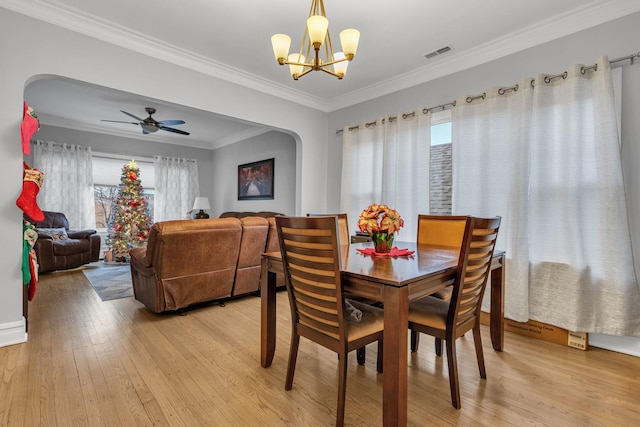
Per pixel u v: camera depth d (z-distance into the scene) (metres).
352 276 1.49
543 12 2.48
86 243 5.24
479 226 1.63
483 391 1.79
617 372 2.01
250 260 3.43
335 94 4.25
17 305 2.30
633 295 2.19
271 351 2.04
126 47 2.82
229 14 2.54
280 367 2.04
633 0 2.24
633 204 2.26
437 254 2.12
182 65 3.18
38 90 4.21
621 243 2.20
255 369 2.00
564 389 1.81
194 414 1.56
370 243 2.80
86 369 1.96
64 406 1.59
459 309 1.65
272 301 2.04
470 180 3.01
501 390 1.80
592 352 2.31
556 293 2.47
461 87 3.23
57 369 1.96
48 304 3.31
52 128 5.71
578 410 1.62
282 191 5.82
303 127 4.34
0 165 2.21
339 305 1.46
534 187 2.59
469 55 3.11
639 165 2.23
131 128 6.25
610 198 2.22
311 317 1.64
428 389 1.80
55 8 2.41
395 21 2.60
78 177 5.89
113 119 5.60
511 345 2.44
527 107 2.61
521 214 2.60
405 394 1.36
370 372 2.00
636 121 2.25
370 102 4.09
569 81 2.42
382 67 3.44
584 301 2.33
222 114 3.51
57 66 2.46
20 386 1.76
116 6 2.43
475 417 1.56
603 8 2.36
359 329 1.56
